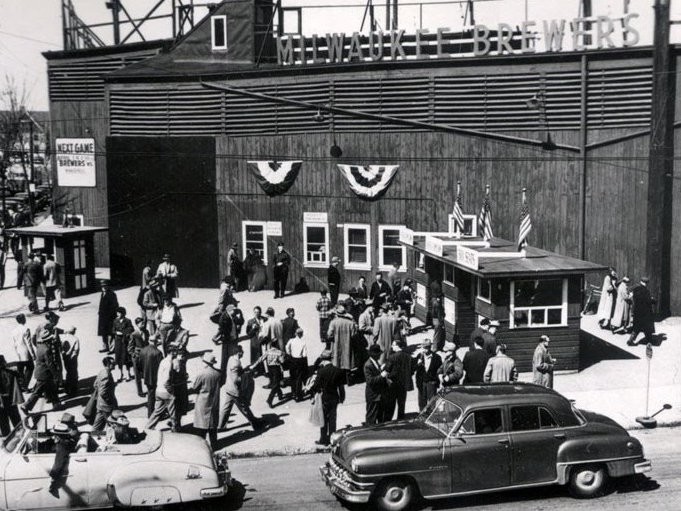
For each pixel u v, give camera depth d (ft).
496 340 57.36
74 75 119.85
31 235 97.50
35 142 257.14
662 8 79.61
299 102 97.71
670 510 36.73
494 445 37.86
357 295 79.25
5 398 51.29
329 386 48.32
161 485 36.29
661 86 80.59
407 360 50.11
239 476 43.80
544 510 37.27
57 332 58.18
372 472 36.68
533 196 89.86
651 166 81.92
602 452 38.63
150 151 104.06
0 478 35.70
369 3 97.30
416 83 93.30
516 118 89.86
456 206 80.79
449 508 37.99
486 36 90.27
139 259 105.81
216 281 103.81
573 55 86.79
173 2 114.83
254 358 64.85
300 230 99.35
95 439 38.58
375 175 94.84
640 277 86.33
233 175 101.81
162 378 48.60
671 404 55.57
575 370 63.67
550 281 63.00
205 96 102.68
